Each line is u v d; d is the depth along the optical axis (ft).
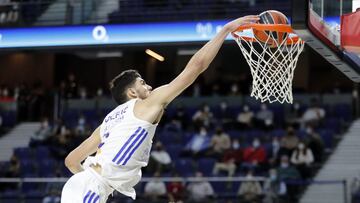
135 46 44.39
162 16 49.96
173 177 48.14
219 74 74.84
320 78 76.13
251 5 47.44
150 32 44.34
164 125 61.31
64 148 55.31
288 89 17.56
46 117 64.23
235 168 49.16
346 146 54.65
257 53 17.72
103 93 77.82
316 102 57.52
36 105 67.15
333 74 75.72
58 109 66.28
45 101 67.92
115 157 12.84
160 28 44.24
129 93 13.50
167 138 56.80
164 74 79.46
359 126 57.72
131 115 12.90
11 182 51.26
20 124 66.23
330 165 51.93
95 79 79.46
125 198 45.21
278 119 59.36
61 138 56.34
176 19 44.04
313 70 76.28
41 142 59.00
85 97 67.10
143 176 49.60
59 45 45.62
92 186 12.91
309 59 74.49
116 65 79.15
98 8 50.57
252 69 17.74
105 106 66.03
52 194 46.83
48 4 51.29
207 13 48.73
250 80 70.13
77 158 14.21
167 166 50.11
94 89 79.36
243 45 17.89
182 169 51.01
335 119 57.52
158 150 50.65
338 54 18.31
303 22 15.66
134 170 13.00
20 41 46.26
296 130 54.70
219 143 52.34
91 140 13.94
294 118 57.77
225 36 13.16
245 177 46.60
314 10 17.31
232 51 74.33
